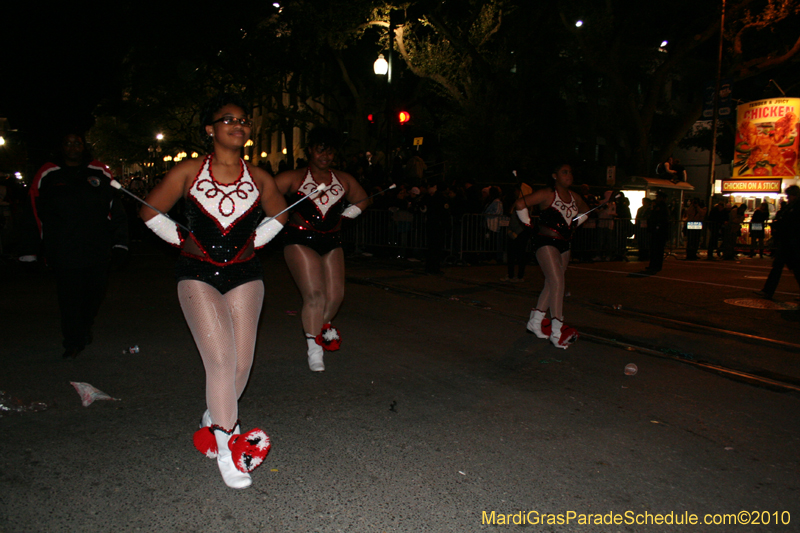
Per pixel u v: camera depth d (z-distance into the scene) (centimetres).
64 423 375
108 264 532
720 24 2175
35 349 543
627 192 2189
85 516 271
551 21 2220
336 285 504
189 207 307
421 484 310
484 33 2045
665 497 306
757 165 2200
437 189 1173
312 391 450
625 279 1166
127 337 595
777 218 955
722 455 358
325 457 338
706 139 3422
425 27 2369
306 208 482
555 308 590
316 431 374
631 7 2239
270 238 330
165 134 4172
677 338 653
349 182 502
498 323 713
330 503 289
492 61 2125
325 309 508
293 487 304
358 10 2059
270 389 452
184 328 639
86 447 342
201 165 307
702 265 1548
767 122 2164
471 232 1359
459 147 2084
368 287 955
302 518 276
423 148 2566
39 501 282
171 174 302
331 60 2614
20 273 1042
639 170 2422
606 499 302
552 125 2616
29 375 468
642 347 612
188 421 383
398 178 1515
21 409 396
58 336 592
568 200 599
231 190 308
